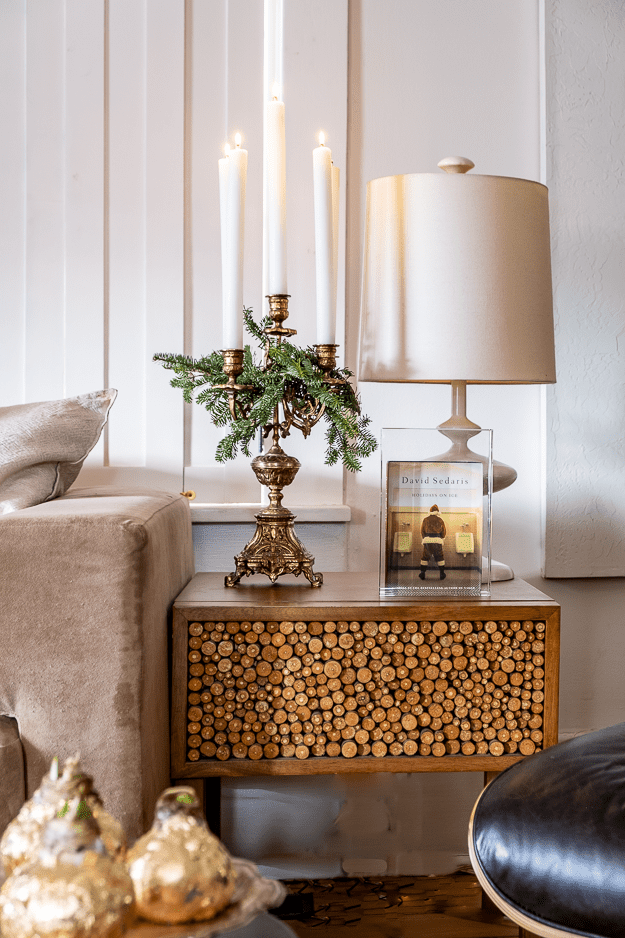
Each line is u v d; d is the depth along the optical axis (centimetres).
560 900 92
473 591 147
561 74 200
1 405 191
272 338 157
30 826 61
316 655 138
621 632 209
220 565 195
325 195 145
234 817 185
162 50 192
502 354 149
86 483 193
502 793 107
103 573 112
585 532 203
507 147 202
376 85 197
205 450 198
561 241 201
